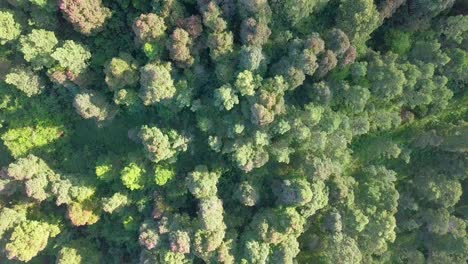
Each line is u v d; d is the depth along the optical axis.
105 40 46.22
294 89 45.41
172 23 43.09
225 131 44.41
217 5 42.09
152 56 43.28
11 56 47.50
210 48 43.06
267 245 44.81
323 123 44.09
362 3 41.56
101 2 44.34
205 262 46.84
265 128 43.41
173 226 45.16
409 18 45.56
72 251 47.31
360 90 43.56
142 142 44.81
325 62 42.38
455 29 45.28
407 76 44.34
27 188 45.03
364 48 45.38
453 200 47.62
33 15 44.09
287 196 44.28
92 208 47.53
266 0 41.53
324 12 45.16
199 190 44.31
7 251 45.16
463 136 46.25
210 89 45.53
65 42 43.41
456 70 46.31
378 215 45.88
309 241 47.81
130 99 44.69
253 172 47.28
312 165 44.19
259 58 41.88
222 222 45.50
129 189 47.53
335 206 46.25
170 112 46.44
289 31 44.38
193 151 46.97
